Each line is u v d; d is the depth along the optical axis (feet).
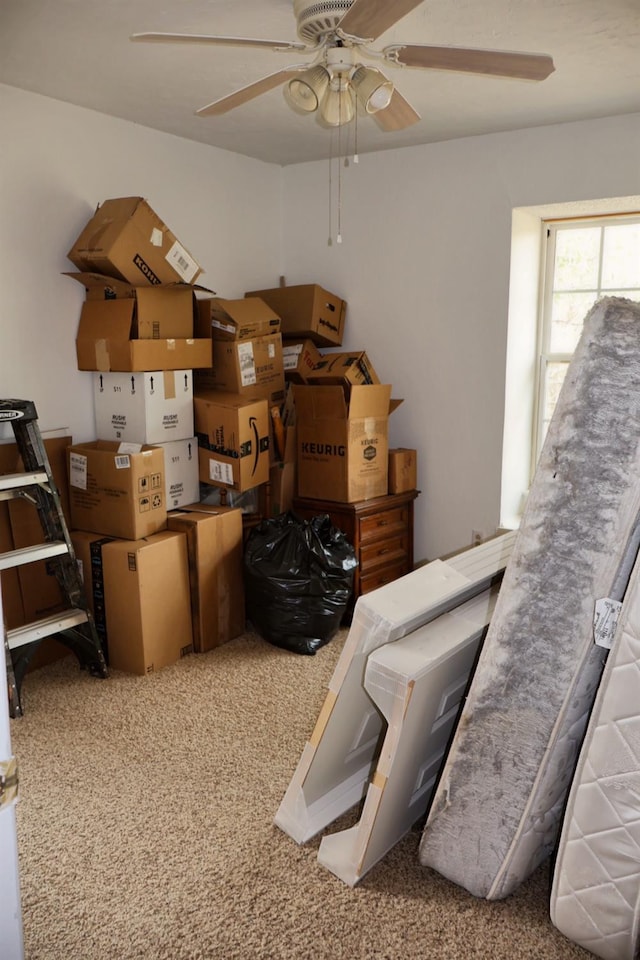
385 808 6.08
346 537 12.10
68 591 9.80
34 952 5.48
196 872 6.33
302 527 10.95
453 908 5.89
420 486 13.60
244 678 10.05
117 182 11.25
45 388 10.61
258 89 6.94
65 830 6.88
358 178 13.47
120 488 10.18
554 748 5.33
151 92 9.91
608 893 5.08
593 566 5.01
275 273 14.65
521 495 13.47
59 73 9.14
